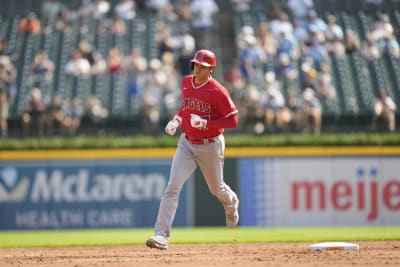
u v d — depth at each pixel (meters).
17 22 84.12
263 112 68.62
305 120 68.00
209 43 83.75
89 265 25.52
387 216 58.16
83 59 76.44
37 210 57.91
